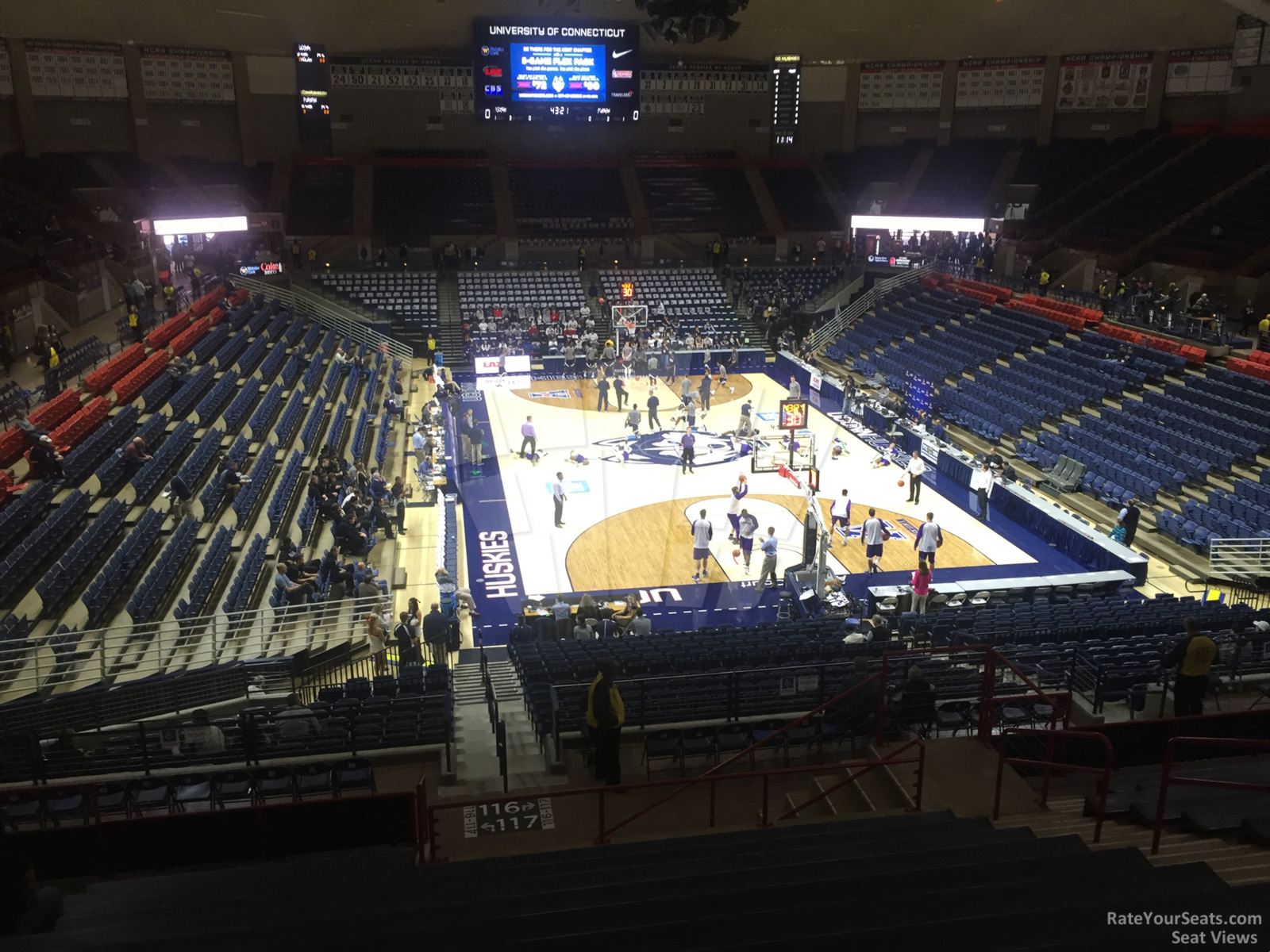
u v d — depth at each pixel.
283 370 28.78
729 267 45.16
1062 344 32.28
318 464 22.89
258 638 15.60
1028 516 23.67
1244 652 12.67
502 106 42.66
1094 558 21.33
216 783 9.95
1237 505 21.03
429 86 46.19
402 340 39.75
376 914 5.24
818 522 19.28
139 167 39.56
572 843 8.92
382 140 46.44
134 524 18.08
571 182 47.53
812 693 11.89
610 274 44.25
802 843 6.61
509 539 22.89
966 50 45.47
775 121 45.69
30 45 36.72
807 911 4.66
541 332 40.41
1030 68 45.16
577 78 42.78
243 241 40.44
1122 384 28.08
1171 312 31.75
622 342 39.69
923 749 7.73
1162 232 36.88
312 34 41.38
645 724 11.70
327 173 44.59
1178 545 21.31
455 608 17.83
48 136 38.00
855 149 49.62
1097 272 36.62
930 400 30.03
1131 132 43.69
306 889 6.36
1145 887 4.85
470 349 38.94
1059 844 5.77
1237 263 32.78
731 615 19.41
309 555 19.55
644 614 19.02
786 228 47.50
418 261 43.44
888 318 39.31
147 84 40.03
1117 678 12.01
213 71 41.75
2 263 27.73
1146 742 10.13
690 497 25.67
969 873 5.18
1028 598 19.20
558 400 35.28
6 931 5.27
